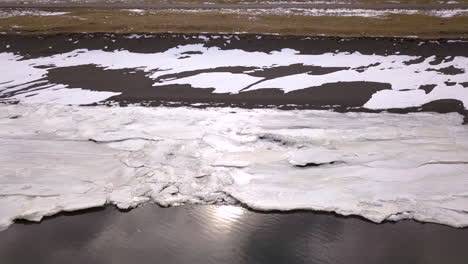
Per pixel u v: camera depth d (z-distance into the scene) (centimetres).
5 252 1055
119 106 1791
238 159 1423
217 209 1220
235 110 1738
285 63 2177
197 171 1369
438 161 1367
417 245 1063
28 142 1533
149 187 1303
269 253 1038
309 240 1091
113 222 1172
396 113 1666
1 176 1352
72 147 1502
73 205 1227
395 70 2048
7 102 1844
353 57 2195
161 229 1138
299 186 1298
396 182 1293
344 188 1283
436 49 2197
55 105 1808
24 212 1198
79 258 1028
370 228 1134
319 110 1711
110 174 1363
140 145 1507
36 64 2239
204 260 1013
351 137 1512
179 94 1889
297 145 1485
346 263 1000
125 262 1010
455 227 1120
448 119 1599
